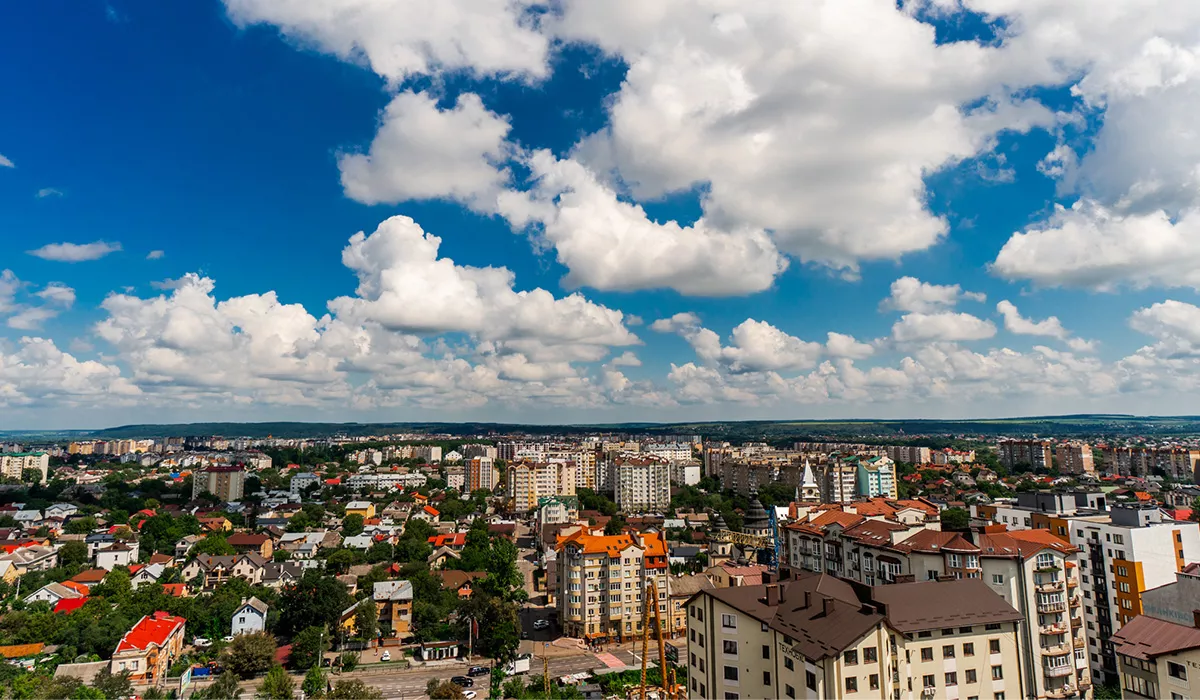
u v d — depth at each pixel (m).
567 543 185.75
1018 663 90.44
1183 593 108.75
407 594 181.50
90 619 157.38
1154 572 132.50
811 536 172.75
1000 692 89.00
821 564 166.88
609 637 176.12
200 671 145.00
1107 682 135.38
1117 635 88.75
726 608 95.00
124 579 199.50
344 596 175.12
